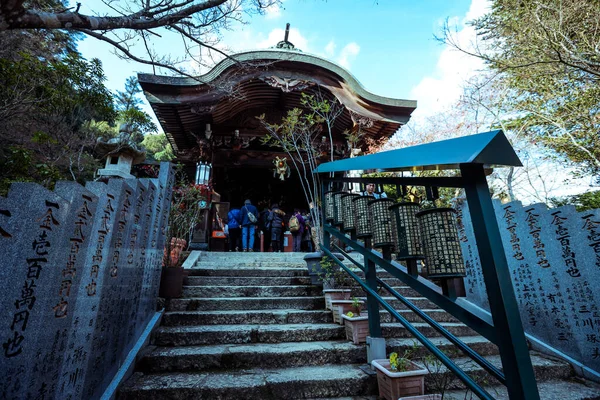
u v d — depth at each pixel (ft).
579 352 11.05
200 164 31.14
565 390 9.68
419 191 23.81
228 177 48.49
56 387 6.00
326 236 13.67
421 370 8.20
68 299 6.33
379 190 21.54
